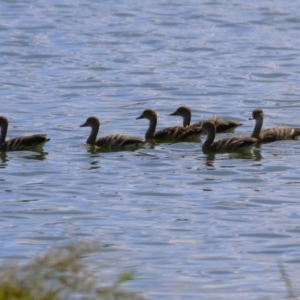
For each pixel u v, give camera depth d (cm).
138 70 3247
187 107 2519
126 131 2488
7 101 2792
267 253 1583
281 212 1806
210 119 2483
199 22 4091
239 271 1499
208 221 1752
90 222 1741
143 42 3703
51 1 4447
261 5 4450
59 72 3203
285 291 1407
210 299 1373
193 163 2153
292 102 2820
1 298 1113
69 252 1377
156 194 1917
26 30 3844
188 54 3519
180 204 1855
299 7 4406
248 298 1380
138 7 4362
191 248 1606
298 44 3709
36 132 2450
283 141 2364
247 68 3294
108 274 1464
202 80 3112
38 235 1662
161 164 2141
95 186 1970
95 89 2978
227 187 1969
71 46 3600
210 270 1500
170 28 3962
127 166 2123
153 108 2755
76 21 4041
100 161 2162
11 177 2028
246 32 3919
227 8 4375
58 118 2603
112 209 1820
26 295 1122
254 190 1948
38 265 1188
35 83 3034
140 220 1755
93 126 2323
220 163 2152
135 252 1580
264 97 2886
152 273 1483
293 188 1964
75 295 1196
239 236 1669
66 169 2095
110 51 3541
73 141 2356
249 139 2261
